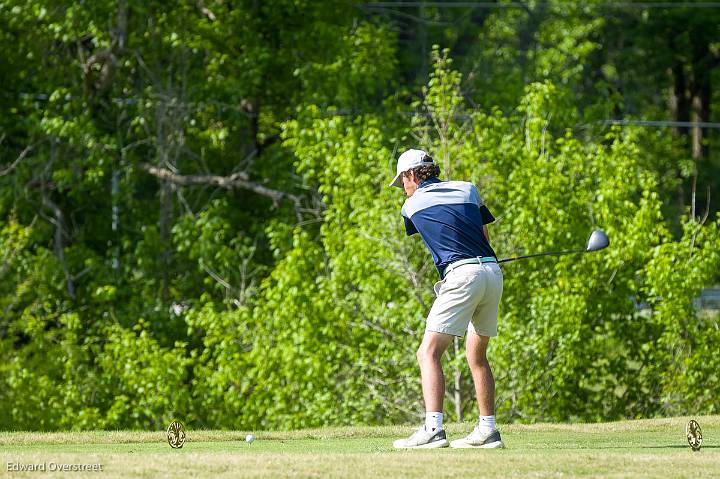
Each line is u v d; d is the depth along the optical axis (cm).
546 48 10788
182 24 6212
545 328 4278
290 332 4594
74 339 5228
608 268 4556
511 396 4356
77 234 6397
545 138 4906
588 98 7888
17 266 5569
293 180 6178
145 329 5506
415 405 4416
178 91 6253
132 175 6322
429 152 4641
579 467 1538
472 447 1933
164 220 6106
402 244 4391
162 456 1644
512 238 4491
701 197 11206
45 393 5075
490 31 10681
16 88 6650
